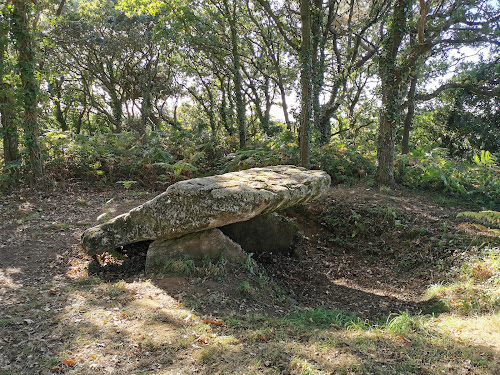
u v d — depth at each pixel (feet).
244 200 16.52
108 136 39.81
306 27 31.19
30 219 24.95
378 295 18.88
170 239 17.90
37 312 12.71
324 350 10.50
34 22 39.86
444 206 30.35
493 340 11.05
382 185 33.60
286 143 38.75
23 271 17.16
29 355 10.23
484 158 38.34
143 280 16.48
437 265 20.84
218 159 42.01
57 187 32.09
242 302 14.93
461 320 13.15
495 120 71.82
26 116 30.96
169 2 42.14
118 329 11.74
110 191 32.83
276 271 20.88
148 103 70.38
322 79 40.29
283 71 55.52
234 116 55.36
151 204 17.21
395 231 25.36
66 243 20.98
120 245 18.08
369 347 10.76
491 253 19.10
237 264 17.75
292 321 13.57
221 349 10.65
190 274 16.43
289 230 23.09
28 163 32.65
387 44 32.19
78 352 10.44
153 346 10.84
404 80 32.99
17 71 30.53
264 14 45.50
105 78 71.97
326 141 45.42
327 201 29.07
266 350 10.51
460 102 72.38
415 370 9.49
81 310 12.98
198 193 16.49
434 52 43.62
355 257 24.44
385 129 33.63
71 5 65.92
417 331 12.28
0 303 13.46
